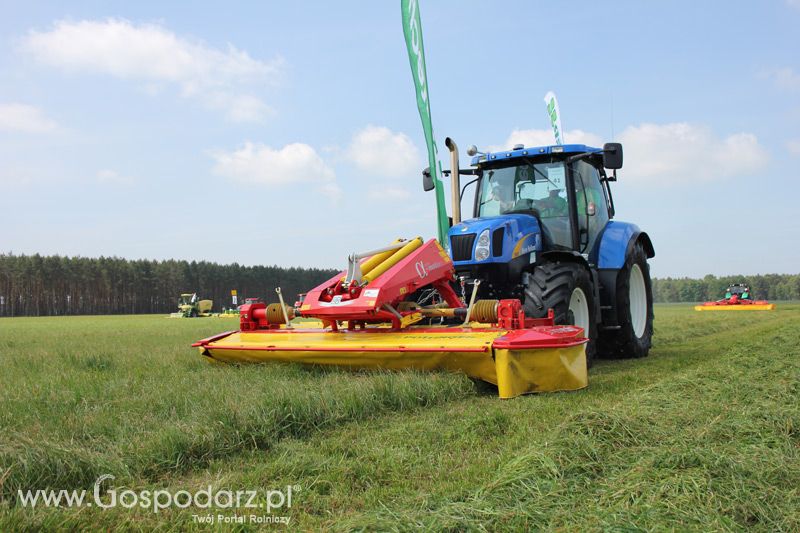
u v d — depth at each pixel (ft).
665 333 37.91
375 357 16.92
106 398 14.39
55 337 45.29
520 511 7.39
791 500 7.84
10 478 8.18
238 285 240.94
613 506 7.57
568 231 22.53
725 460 8.86
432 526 6.97
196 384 15.78
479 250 20.62
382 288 17.56
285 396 12.44
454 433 11.62
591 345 21.15
